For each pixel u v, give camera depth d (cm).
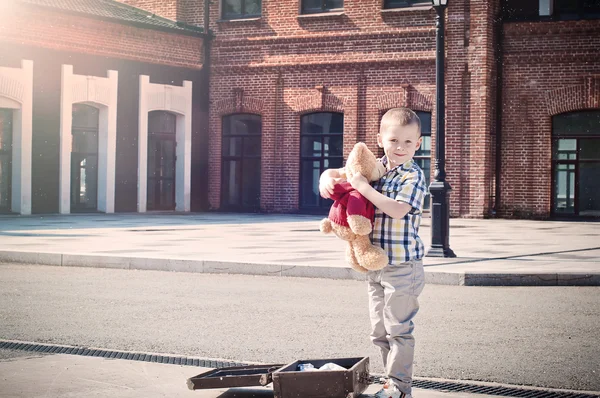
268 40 2764
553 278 1079
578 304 909
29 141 2414
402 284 451
